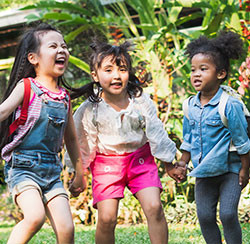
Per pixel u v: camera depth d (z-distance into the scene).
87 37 10.09
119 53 3.91
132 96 4.07
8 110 3.38
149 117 4.00
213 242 4.02
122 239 5.59
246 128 3.94
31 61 3.63
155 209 3.76
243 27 7.18
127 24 8.77
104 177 3.95
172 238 5.55
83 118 4.05
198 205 4.06
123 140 3.95
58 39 3.63
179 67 7.40
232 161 3.96
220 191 3.99
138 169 3.94
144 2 8.27
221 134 3.97
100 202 3.91
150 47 7.24
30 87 3.46
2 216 9.58
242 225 6.35
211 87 4.07
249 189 7.14
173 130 7.66
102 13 9.27
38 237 6.15
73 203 8.15
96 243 3.98
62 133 3.62
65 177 8.11
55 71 3.59
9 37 12.22
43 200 3.42
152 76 7.65
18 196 3.31
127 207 7.64
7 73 10.98
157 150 4.02
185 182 7.47
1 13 11.38
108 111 3.98
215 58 4.05
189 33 8.99
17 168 3.42
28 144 3.44
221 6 7.39
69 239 3.32
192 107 4.18
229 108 3.91
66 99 3.65
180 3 7.41
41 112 3.45
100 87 4.13
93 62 3.99
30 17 8.63
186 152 4.35
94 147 4.04
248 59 5.76
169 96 7.66
